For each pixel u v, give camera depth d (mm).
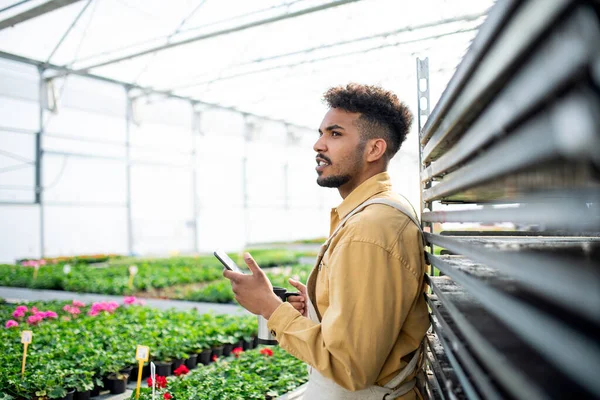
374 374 1369
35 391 3537
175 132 20375
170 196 21266
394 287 1402
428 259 1586
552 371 657
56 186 16219
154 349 4621
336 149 1685
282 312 1540
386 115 1684
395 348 1522
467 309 1075
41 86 14305
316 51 14586
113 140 17797
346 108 1685
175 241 25609
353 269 1395
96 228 17734
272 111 21938
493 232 1744
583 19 417
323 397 1552
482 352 792
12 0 9719
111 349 4633
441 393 1274
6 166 14602
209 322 5887
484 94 737
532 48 536
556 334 496
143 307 6965
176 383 3633
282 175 28078
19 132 14883
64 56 13422
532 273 570
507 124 625
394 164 28578
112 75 15406
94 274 11555
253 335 5574
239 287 1623
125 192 18672
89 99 16547
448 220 1125
